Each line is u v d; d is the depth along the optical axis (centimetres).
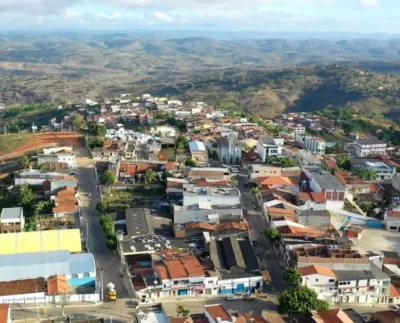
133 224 18662
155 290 15025
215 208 19600
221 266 16250
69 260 15850
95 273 15625
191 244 17688
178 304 14788
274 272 16762
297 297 13925
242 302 15112
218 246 17412
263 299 15325
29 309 14175
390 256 17812
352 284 15388
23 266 15450
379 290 15562
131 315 14088
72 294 14700
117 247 17438
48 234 17500
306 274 15350
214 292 15488
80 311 14200
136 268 16300
